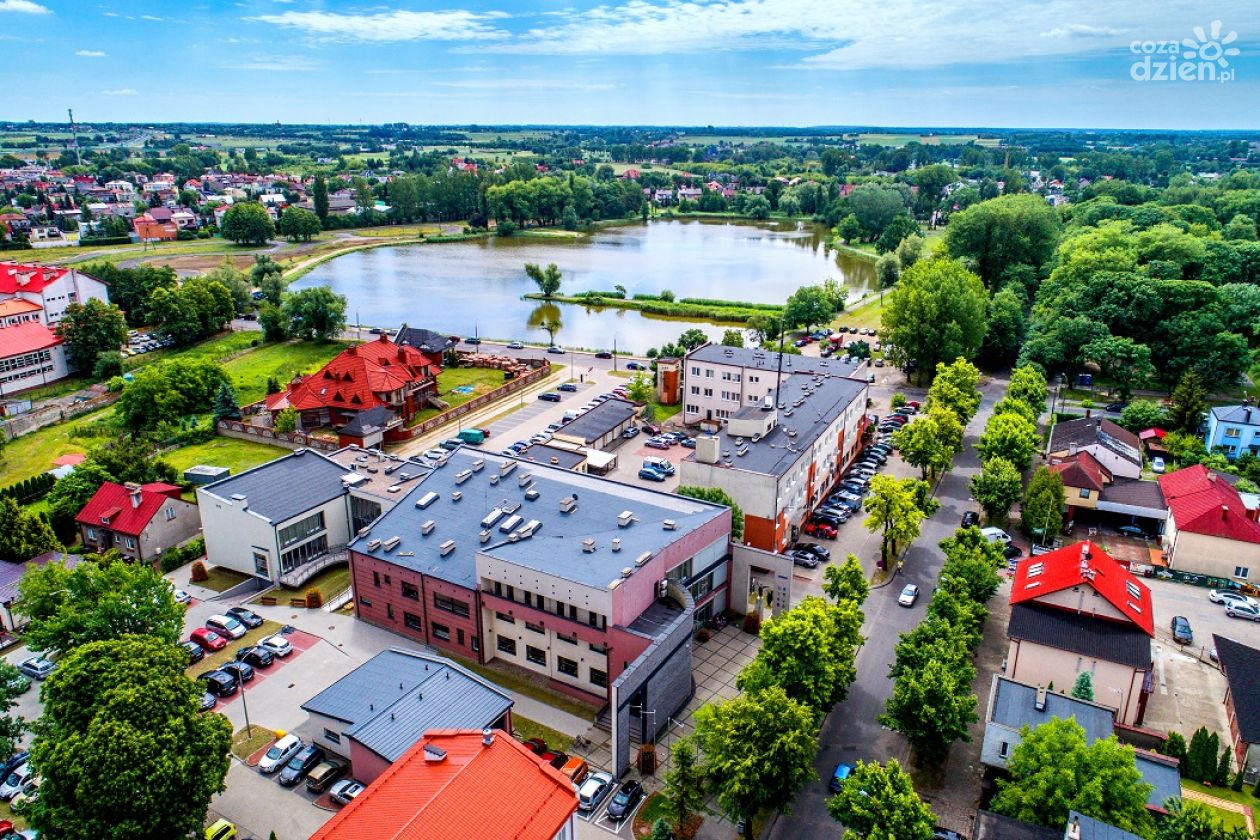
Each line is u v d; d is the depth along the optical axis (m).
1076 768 54.09
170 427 139.50
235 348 196.38
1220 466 117.00
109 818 52.25
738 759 56.81
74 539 107.38
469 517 87.44
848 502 114.38
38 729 58.31
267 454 135.62
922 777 65.75
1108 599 72.44
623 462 130.75
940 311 163.88
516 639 79.38
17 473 127.88
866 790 53.84
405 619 84.88
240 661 78.94
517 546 79.44
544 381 173.75
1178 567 95.69
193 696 58.31
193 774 54.84
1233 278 178.88
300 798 63.28
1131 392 156.38
